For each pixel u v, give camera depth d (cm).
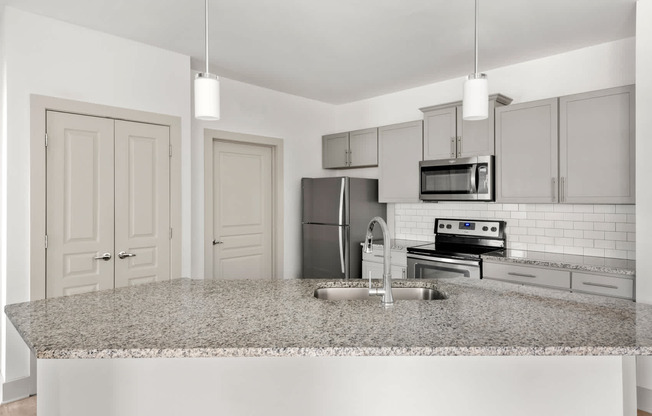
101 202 311
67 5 269
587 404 147
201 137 404
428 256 377
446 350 125
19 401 274
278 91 471
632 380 157
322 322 151
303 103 498
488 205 401
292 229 488
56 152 290
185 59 357
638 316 158
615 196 296
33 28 280
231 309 168
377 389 148
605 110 301
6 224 269
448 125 392
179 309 168
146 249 336
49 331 140
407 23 295
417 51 348
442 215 437
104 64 311
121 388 150
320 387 149
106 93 312
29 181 278
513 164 349
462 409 148
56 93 289
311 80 430
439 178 395
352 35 315
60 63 291
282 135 476
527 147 341
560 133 323
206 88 175
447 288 205
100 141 311
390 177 442
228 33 312
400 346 126
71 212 297
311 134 508
